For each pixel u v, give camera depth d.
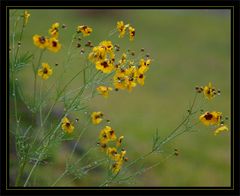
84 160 9.27
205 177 14.47
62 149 9.98
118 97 22.64
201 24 43.31
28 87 13.18
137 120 20.27
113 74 4.81
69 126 4.82
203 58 35.12
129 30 4.94
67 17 36.91
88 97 4.82
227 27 43.16
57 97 4.76
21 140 4.91
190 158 15.82
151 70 29.84
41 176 7.81
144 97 24.02
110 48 4.62
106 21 40.16
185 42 38.66
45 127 5.85
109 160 5.08
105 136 4.98
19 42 4.78
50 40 4.39
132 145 15.37
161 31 40.50
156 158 13.98
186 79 29.72
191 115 5.10
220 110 24.09
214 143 17.77
